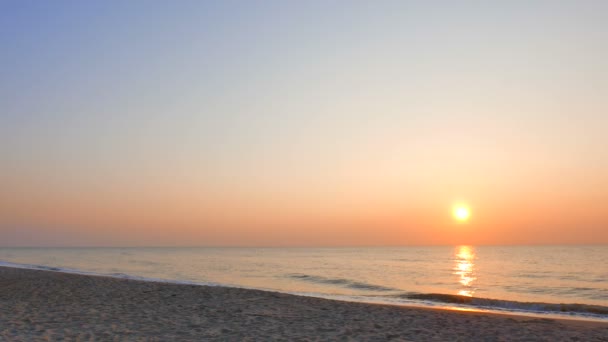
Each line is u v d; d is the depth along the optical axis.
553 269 55.66
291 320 13.70
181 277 37.97
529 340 11.63
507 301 21.05
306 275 42.91
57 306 15.38
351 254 126.25
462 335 12.06
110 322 12.56
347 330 12.29
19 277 25.92
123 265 59.09
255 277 39.66
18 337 10.21
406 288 31.50
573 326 13.66
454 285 34.78
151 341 10.30
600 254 115.56
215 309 15.50
